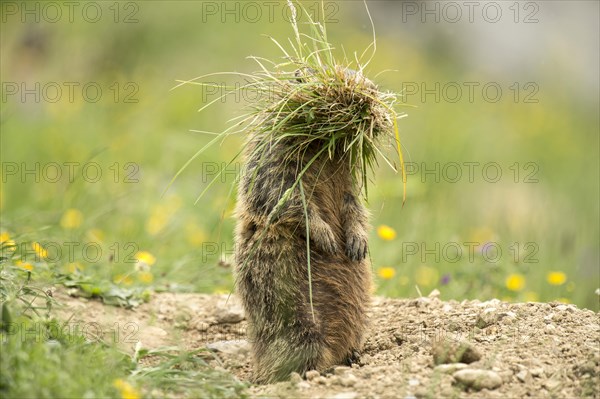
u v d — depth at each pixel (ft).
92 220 42.29
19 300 26.81
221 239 41.37
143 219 45.01
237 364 28.35
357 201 28.09
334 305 26.50
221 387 22.50
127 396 20.24
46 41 73.36
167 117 65.00
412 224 45.14
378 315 30.07
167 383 22.80
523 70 86.74
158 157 57.11
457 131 67.26
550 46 87.56
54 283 29.96
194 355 26.63
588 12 90.43
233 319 31.94
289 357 25.93
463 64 87.10
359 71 26.76
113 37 74.90
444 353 22.77
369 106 26.61
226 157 52.01
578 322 25.50
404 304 30.76
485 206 52.49
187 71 72.90
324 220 27.27
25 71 70.85
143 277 35.29
